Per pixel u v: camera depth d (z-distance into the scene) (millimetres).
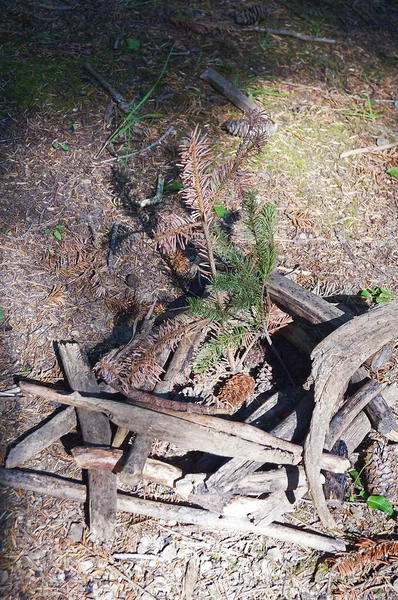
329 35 1969
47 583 1047
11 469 1120
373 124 1768
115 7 1853
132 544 1099
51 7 1814
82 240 1423
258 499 1106
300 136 1689
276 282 1317
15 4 1801
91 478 1115
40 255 1388
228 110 1702
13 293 1325
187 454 1186
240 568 1100
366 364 1281
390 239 1559
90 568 1069
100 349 1285
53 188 1480
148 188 1528
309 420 1175
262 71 1809
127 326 1326
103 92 1666
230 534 1130
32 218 1429
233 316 1221
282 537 1118
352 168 1666
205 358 1210
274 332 1340
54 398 1167
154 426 1123
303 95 1785
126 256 1418
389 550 1119
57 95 1634
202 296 1338
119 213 1479
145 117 1636
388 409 1202
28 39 1730
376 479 1194
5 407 1195
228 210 1514
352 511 1176
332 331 1243
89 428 1151
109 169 1539
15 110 1582
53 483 1114
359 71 1895
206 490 1100
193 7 1906
